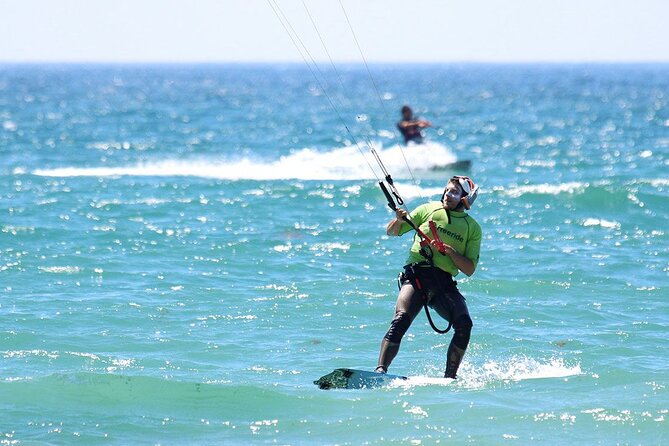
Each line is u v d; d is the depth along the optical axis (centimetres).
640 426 2483
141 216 6550
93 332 3544
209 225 6238
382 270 4841
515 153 13338
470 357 3294
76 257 4991
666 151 13475
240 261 5009
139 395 2741
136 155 12681
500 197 7469
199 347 3372
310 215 6812
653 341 3491
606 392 2811
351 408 2645
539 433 2438
